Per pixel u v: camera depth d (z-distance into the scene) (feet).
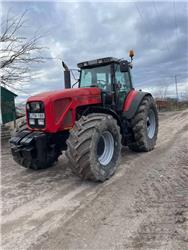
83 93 17.88
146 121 22.86
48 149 18.26
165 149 24.25
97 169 15.97
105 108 19.17
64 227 11.53
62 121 16.60
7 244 10.55
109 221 11.73
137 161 20.81
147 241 10.07
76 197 14.64
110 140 17.54
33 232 11.31
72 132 15.80
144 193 14.38
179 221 11.24
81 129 15.74
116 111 20.70
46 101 16.16
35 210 13.34
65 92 17.03
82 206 13.44
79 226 11.53
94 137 15.65
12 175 19.36
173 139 29.17
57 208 13.42
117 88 20.85
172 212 12.03
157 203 13.05
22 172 19.97
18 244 10.50
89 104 18.26
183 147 24.29
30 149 16.89
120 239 10.35
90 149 15.43
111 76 20.59
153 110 24.54
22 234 11.20
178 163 19.29
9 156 25.86
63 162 21.75
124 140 21.39
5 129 34.35
